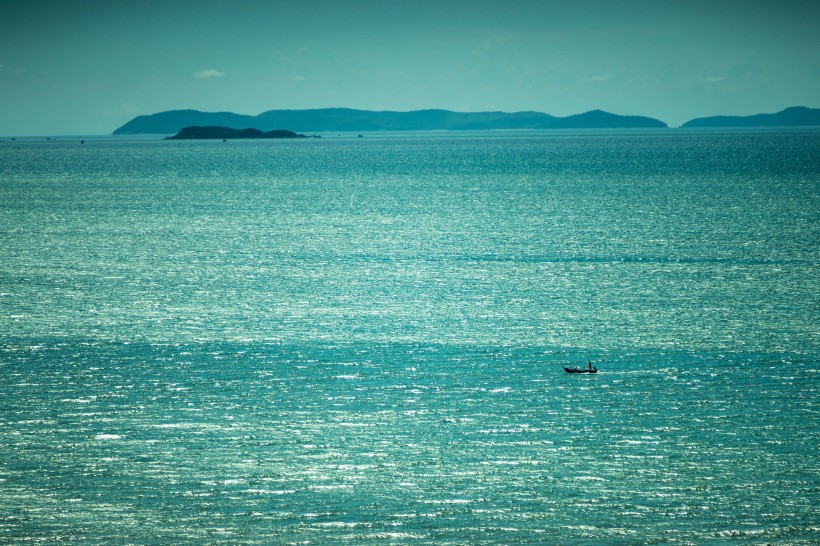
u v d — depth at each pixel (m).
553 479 151.38
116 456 160.12
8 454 160.38
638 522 138.12
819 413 176.88
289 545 133.00
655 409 179.75
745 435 167.12
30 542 133.25
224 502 144.75
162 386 194.75
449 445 164.25
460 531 136.38
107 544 133.12
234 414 179.00
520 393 189.38
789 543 132.50
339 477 152.62
